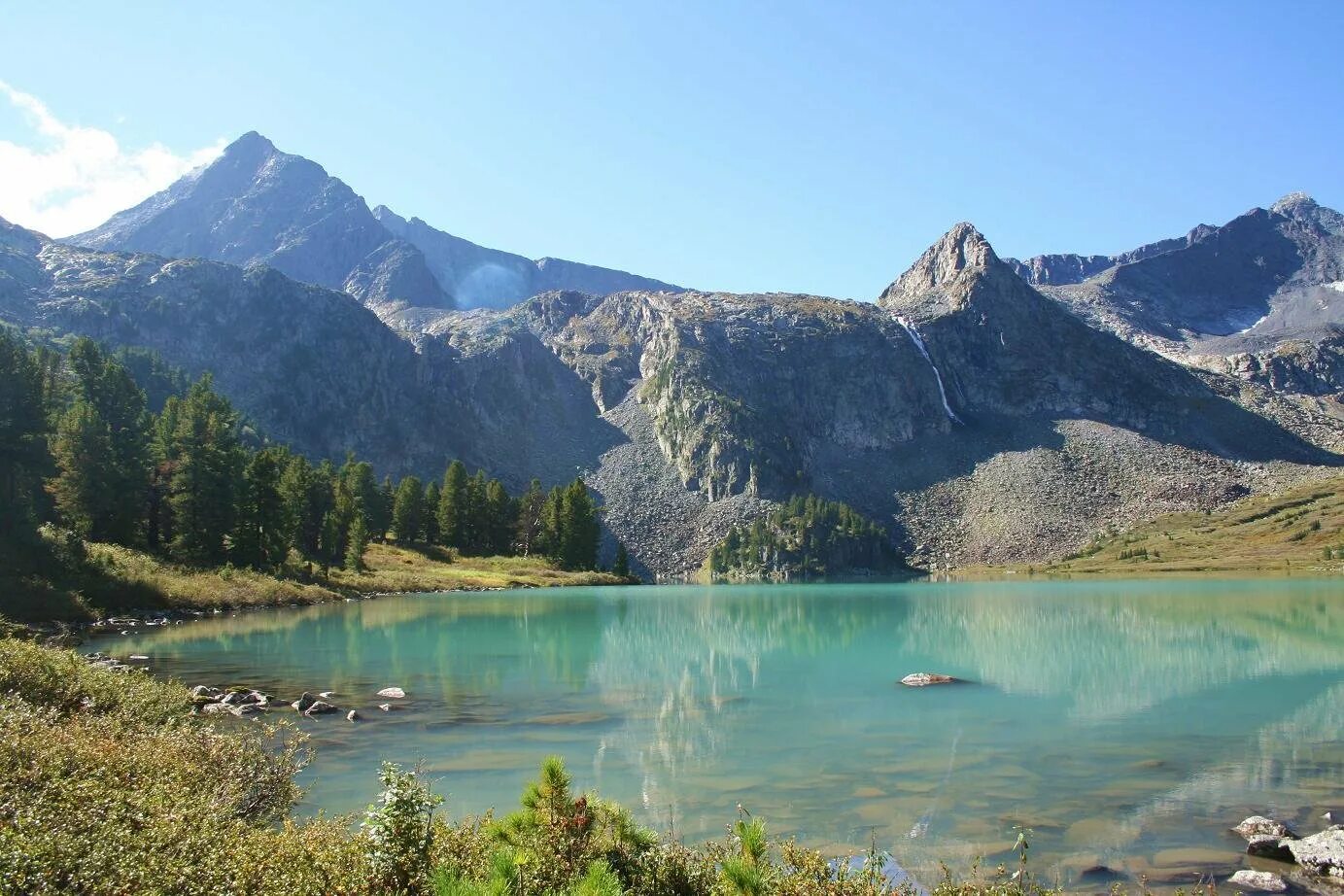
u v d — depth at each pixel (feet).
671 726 95.40
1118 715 102.06
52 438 287.07
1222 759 80.18
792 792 68.95
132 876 30.45
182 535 298.76
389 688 116.37
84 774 43.09
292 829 38.60
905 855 54.49
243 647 163.32
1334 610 263.49
